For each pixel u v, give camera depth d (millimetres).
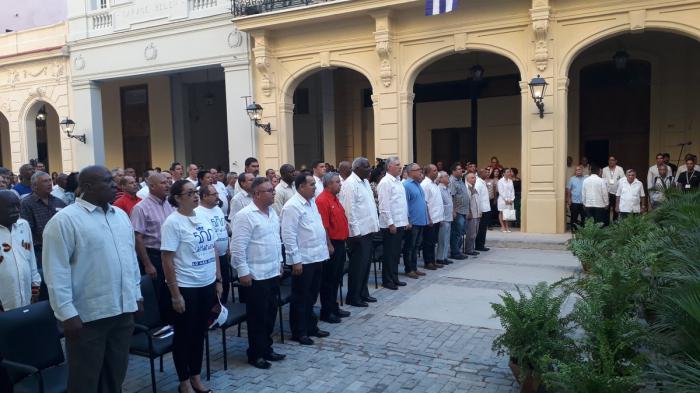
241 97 14367
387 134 12758
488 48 11656
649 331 3564
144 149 19375
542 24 10836
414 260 8156
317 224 5449
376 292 7262
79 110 16953
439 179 8984
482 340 5297
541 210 11375
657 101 13695
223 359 4969
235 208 7359
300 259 5227
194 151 19031
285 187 7352
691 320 3309
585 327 3779
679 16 10078
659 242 5117
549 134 11203
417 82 16969
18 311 3652
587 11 10734
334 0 12805
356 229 6441
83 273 3312
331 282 5984
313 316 5547
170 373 4781
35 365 3662
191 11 14867
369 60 12914
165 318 4480
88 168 3395
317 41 13461
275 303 4996
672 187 8805
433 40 12164
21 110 18219
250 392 4266
